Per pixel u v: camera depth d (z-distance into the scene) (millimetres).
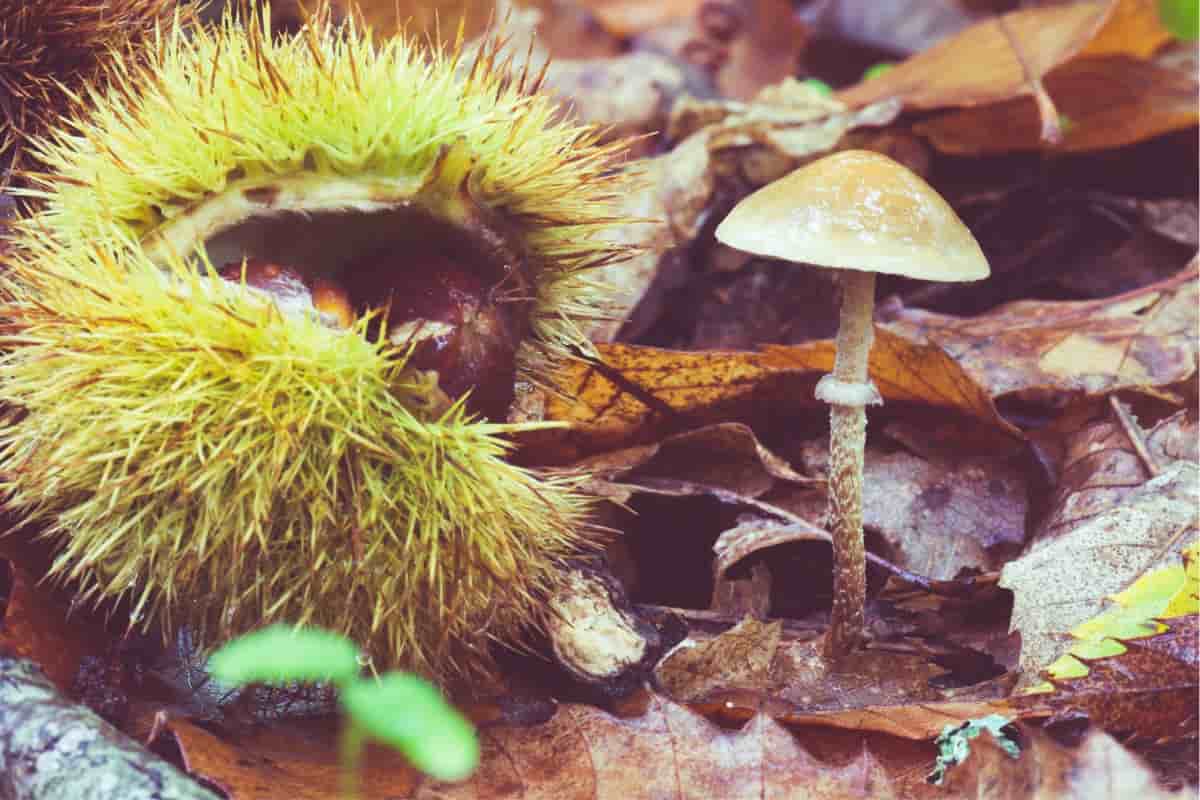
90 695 366
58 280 363
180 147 370
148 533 365
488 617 380
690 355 433
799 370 438
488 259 385
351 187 375
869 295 376
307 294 369
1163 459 421
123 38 405
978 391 430
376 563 366
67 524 369
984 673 394
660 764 364
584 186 391
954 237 362
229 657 359
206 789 341
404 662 378
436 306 374
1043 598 389
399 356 369
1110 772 344
